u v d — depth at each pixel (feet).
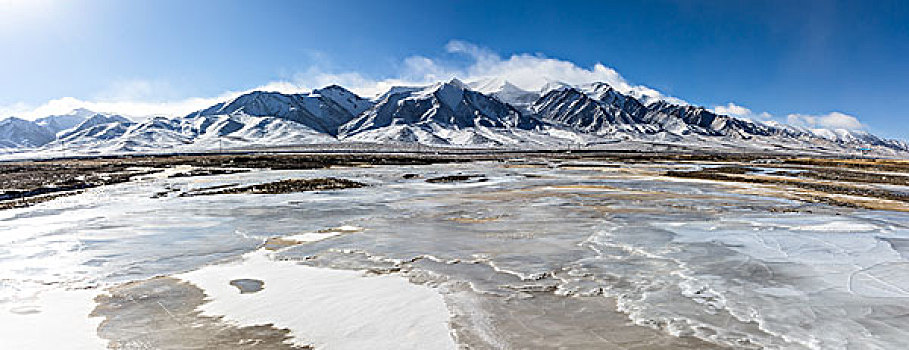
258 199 102.32
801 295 41.22
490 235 65.05
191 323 34.68
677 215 81.71
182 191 116.98
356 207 90.74
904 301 39.78
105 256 53.16
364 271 47.80
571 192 117.50
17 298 39.86
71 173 179.83
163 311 36.96
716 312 37.32
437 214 82.74
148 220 75.56
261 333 33.01
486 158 377.09
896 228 70.28
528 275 46.75
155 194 110.73
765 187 130.21
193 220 75.82
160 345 31.19
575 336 32.86
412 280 45.01
